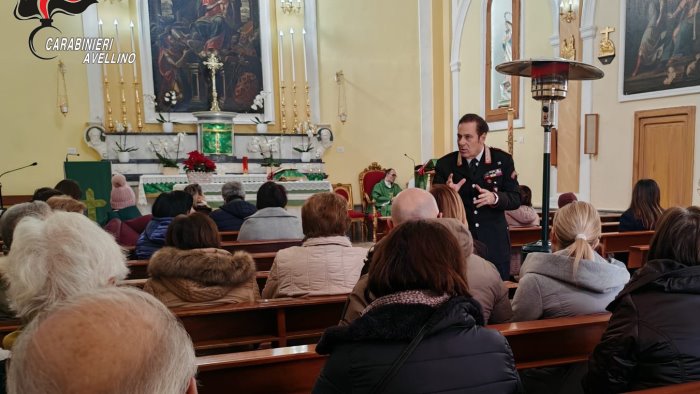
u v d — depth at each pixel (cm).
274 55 1002
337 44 1034
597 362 157
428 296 117
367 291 127
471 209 316
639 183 425
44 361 56
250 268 238
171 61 941
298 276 248
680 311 145
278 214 408
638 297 153
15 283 122
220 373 162
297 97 1008
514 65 298
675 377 142
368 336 110
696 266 150
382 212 895
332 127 1038
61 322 59
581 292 194
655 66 655
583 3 739
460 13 1033
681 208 165
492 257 309
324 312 256
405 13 1070
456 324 113
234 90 980
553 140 806
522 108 877
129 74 914
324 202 258
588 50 738
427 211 204
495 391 113
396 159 1076
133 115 920
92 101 890
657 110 657
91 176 789
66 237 125
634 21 679
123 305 63
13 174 859
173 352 64
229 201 493
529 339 191
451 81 1077
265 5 986
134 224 433
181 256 225
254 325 243
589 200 754
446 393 109
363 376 108
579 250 191
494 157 319
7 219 237
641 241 426
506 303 198
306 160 982
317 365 171
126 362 57
